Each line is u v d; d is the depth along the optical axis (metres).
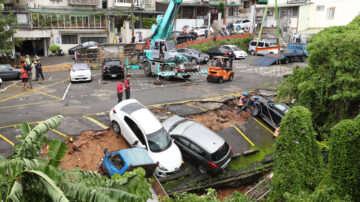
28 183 4.30
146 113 12.55
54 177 4.26
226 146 12.43
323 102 13.62
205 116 15.97
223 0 51.88
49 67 30.08
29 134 5.15
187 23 45.88
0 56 28.95
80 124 13.61
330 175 7.74
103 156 11.91
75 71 22.39
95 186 4.55
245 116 16.84
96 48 28.67
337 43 12.89
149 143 11.60
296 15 39.72
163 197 8.47
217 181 11.91
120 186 4.91
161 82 22.19
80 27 39.97
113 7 43.66
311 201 6.98
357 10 32.84
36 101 17.14
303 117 8.96
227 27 45.19
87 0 41.09
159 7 47.41
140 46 29.61
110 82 22.75
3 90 19.73
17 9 38.72
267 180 11.26
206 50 36.06
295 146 8.80
